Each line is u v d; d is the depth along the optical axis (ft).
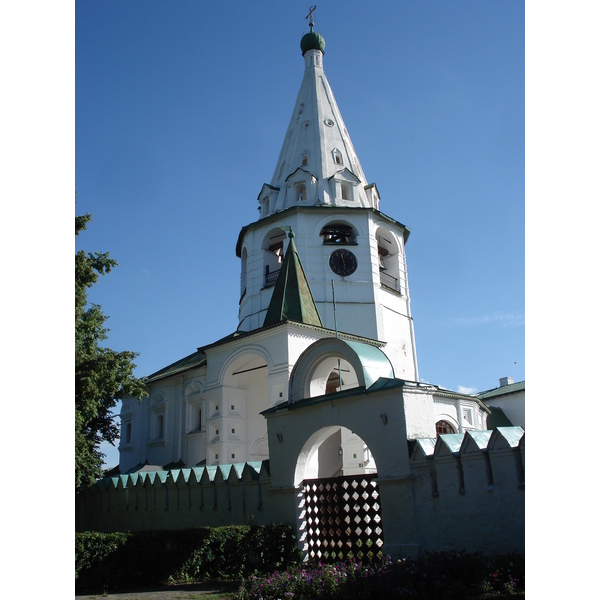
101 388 74.49
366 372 49.14
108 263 77.20
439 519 41.75
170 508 66.95
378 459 46.32
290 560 49.62
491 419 157.48
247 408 96.84
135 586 51.31
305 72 148.97
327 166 128.88
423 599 33.45
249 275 120.98
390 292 118.73
